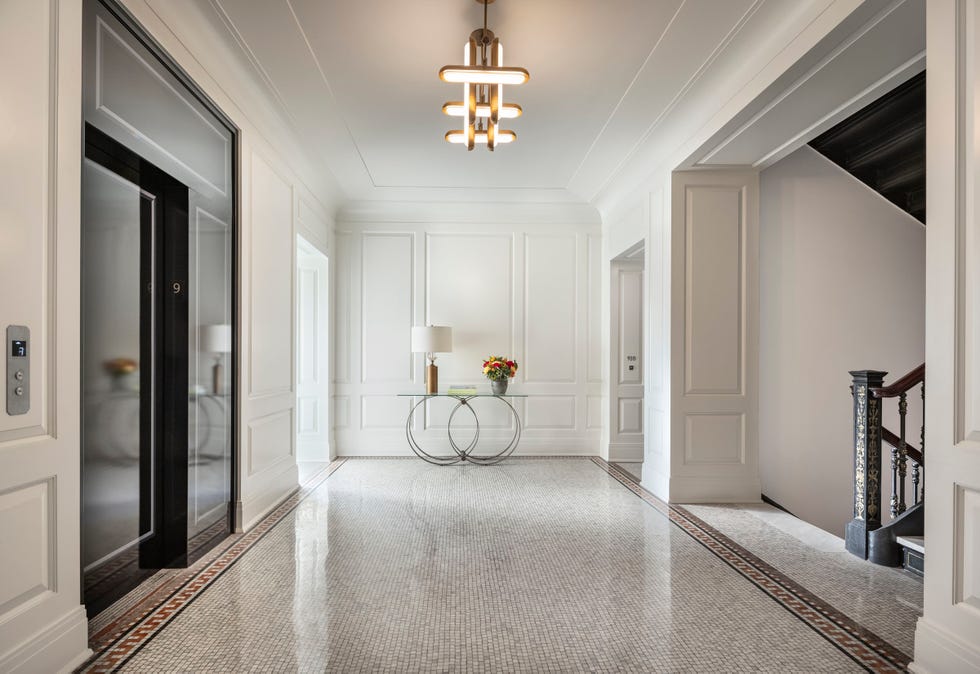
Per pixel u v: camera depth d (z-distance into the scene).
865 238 5.63
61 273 2.24
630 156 5.62
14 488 2.01
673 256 5.12
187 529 3.52
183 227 3.47
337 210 7.48
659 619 2.82
